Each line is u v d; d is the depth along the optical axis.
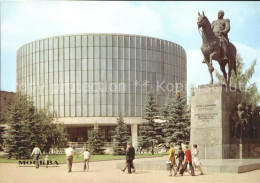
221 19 25.62
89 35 74.88
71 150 22.48
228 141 24.28
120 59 74.88
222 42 24.81
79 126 78.38
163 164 22.44
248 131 25.67
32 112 42.56
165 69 79.31
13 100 47.34
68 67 75.25
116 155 47.62
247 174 19.19
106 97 74.00
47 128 46.84
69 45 75.44
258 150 26.52
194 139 24.47
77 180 18.12
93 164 30.02
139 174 20.20
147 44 76.75
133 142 73.06
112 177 19.00
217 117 23.83
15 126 40.06
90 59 74.50
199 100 24.69
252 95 42.22
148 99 51.09
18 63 86.19
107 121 72.94
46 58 77.44
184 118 45.69
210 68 24.47
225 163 21.23
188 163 19.16
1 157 42.19
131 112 74.44
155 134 49.34
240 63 44.91
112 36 74.94
